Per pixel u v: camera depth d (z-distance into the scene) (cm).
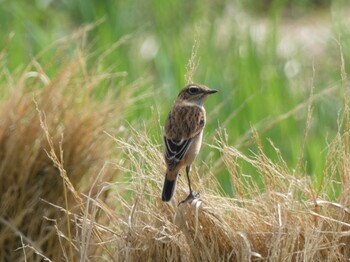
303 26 2447
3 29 2077
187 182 1205
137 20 2208
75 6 2302
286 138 1703
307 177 1180
